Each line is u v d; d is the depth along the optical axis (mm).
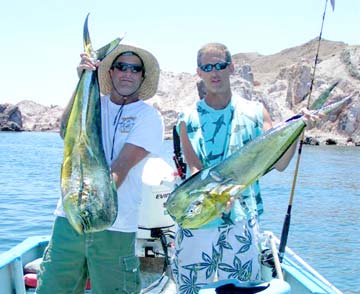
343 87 67688
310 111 3404
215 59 3947
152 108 3900
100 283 3711
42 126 122312
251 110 4082
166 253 5660
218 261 3961
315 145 63500
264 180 29406
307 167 36531
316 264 11414
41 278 3770
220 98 4062
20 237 12367
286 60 157000
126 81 3832
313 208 19500
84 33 3443
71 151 3424
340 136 63875
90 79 3428
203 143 4035
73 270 3742
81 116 3422
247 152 3426
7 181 26266
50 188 23297
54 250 3729
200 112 4090
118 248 3707
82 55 3422
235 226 3973
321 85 69938
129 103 3871
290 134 3410
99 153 3463
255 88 79062
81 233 3410
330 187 26203
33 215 15719
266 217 17438
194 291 3990
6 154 48906
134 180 3775
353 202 21203
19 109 116938
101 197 3391
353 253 12383
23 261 5531
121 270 3723
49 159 42625
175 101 79750
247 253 3986
